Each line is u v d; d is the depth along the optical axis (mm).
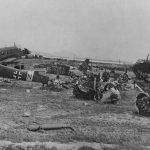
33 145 12461
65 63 79750
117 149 12711
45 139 13633
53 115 20203
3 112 20188
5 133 14492
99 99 27312
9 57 58031
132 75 59719
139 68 47312
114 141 13984
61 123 17625
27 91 30828
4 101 24344
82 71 56656
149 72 46625
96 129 16547
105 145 13188
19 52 61312
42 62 73250
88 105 24812
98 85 28297
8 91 30047
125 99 28109
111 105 25109
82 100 27328
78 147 12602
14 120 17859
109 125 17859
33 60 75312
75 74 50906
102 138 14188
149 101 21578
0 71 35219
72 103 25266
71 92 31922
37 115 19906
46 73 53562
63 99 27172
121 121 19109
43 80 34625
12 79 39125
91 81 28500
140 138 14914
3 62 55469
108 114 21281
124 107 24219
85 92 27719
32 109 21859
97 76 30688
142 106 21562
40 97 27422
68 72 53156
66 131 15625
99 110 22703
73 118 19422
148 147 13492
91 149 12484
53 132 15375
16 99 25609
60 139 13742
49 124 16812
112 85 27281
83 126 17203
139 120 19750
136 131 16625
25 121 17688
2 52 56625
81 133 14961
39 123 17328
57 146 12609
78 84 28719
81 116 20281
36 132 15227
